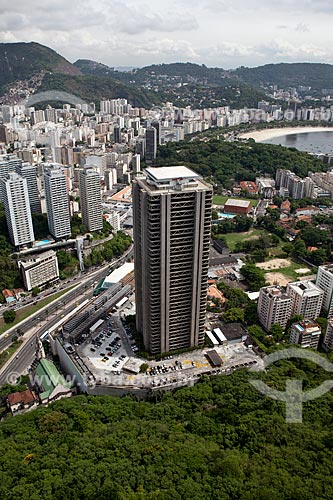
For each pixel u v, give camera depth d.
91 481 178.50
